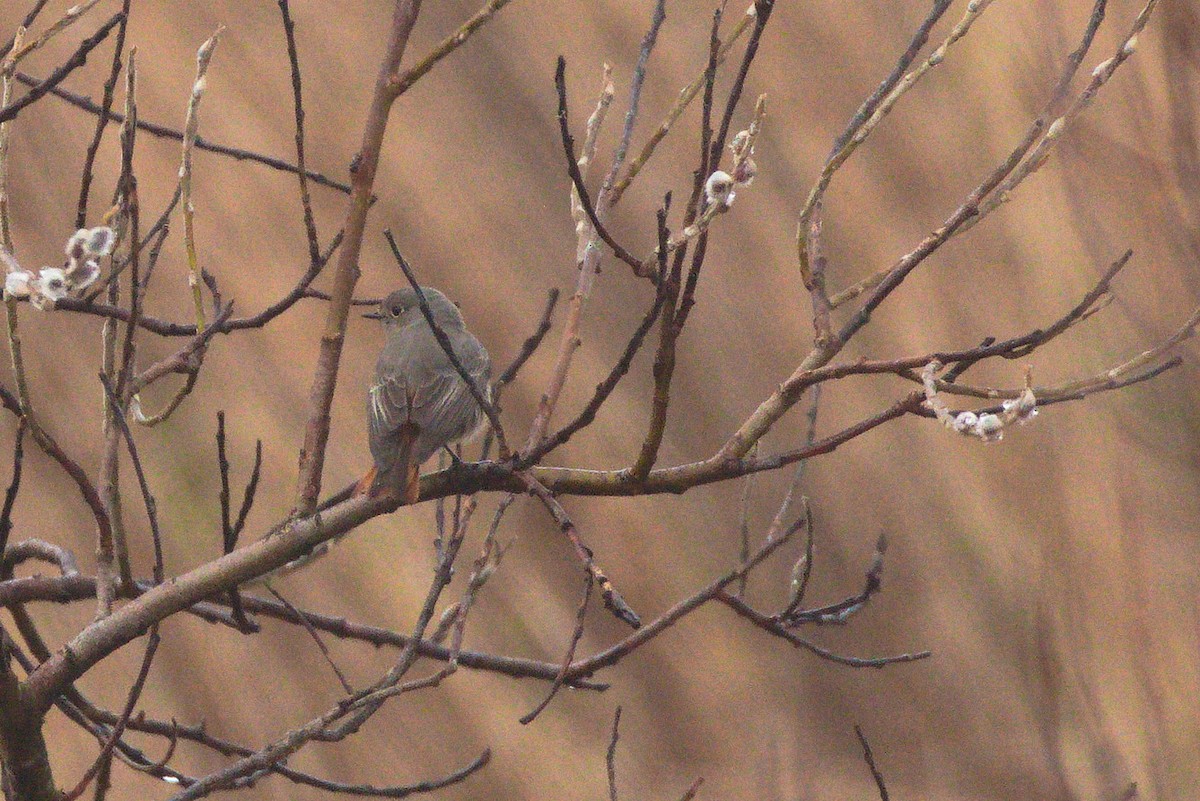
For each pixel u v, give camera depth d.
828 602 18.48
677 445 20.83
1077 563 6.36
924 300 21.31
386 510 4.70
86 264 3.98
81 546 16.17
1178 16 6.35
